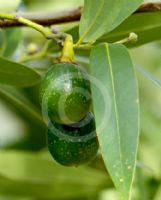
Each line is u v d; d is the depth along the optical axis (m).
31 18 0.42
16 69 0.39
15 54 0.48
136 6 0.35
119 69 0.33
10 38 0.48
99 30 0.35
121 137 0.32
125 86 0.33
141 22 0.41
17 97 0.47
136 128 0.32
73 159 0.36
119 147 0.32
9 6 0.46
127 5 0.35
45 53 0.45
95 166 0.48
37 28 0.36
